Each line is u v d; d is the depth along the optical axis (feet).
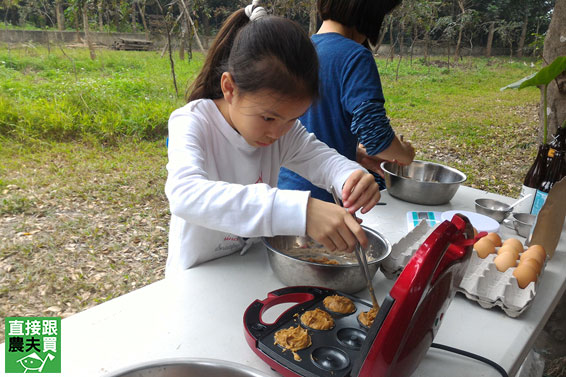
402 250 3.76
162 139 18.08
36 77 29.37
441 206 5.29
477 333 2.88
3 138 16.24
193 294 3.12
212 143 3.58
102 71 34.17
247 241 3.82
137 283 8.63
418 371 2.48
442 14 71.67
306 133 4.17
